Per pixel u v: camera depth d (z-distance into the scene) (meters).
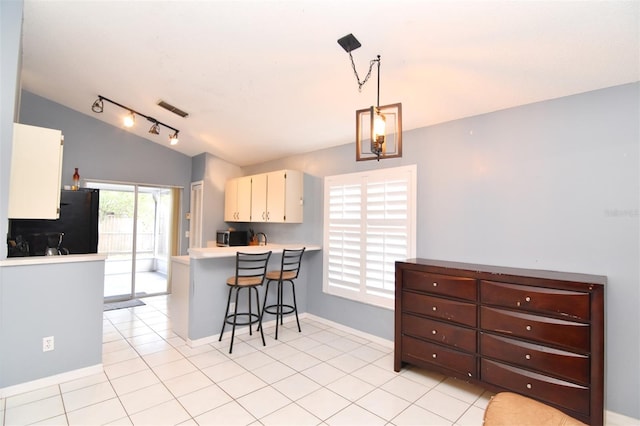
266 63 2.66
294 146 4.38
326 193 4.14
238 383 2.63
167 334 3.72
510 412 1.53
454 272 2.53
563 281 2.08
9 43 2.25
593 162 2.30
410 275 2.78
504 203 2.69
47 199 2.53
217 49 2.55
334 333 3.81
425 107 2.87
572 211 2.38
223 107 3.60
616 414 2.18
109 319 4.25
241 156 5.27
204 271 3.46
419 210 3.21
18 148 2.43
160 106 3.85
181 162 5.73
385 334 3.45
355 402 2.38
